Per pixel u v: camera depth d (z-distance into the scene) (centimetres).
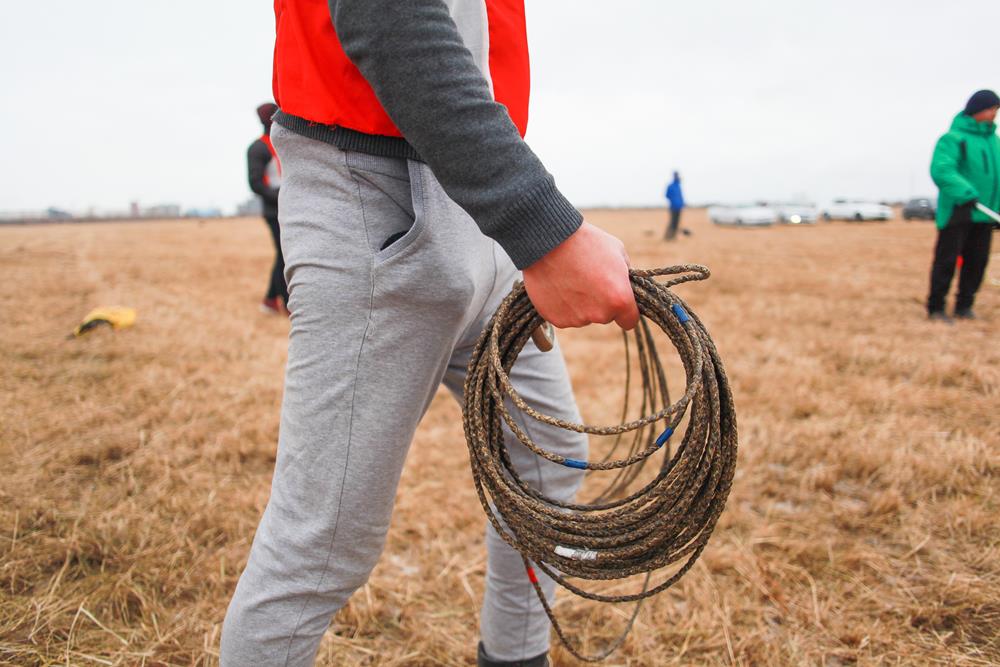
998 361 407
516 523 107
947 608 183
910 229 2088
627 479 154
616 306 86
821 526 229
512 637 146
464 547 221
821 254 1152
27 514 224
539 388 128
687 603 191
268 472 270
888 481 255
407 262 94
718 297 665
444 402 356
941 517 229
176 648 171
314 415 100
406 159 94
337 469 100
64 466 264
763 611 188
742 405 336
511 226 82
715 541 221
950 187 509
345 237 95
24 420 308
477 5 100
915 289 704
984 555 205
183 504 235
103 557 204
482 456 107
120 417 319
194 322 539
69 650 166
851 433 296
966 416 320
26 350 434
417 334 98
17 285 744
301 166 97
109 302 632
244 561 207
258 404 341
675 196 1628
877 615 185
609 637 180
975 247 530
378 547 109
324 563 104
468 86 80
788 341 469
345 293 96
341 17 80
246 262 1075
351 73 91
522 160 81
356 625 184
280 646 104
